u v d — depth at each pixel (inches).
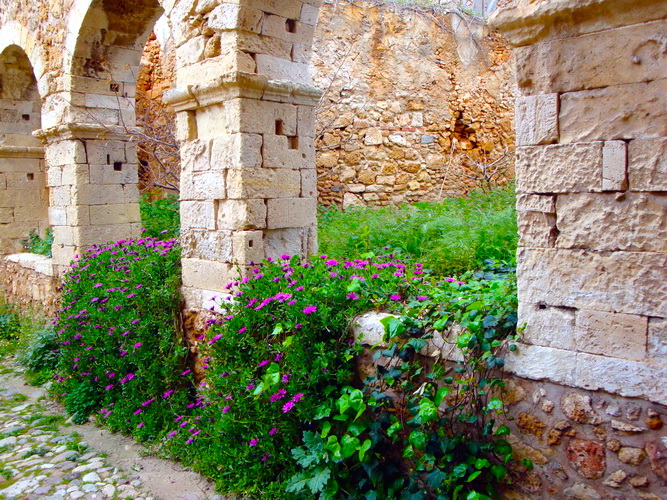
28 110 372.2
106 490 155.3
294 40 187.2
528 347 113.6
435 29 390.9
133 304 204.4
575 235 106.3
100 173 270.2
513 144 424.8
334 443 130.0
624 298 101.7
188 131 191.3
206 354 174.9
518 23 107.9
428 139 392.2
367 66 370.6
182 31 190.7
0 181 365.4
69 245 273.4
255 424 150.6
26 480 161.8
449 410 122.7
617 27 99.0
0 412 216.7
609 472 104.4
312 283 154.6
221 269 182.5
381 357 137.9
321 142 358.6
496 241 214.4
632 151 99.4
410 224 261.9
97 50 257.9
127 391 202.4
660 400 98.2
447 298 136.6
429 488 127.0
